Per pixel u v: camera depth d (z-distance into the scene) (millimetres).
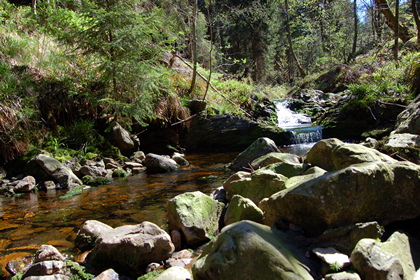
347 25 22734
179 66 11648
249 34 23156
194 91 10180
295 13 23406
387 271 1681
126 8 6676
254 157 6203
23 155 5945
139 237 2691
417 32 13234
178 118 8734
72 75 7742
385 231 2221
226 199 3836
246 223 2039
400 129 5859
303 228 2342
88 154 6582
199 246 2984
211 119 9133
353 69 15031
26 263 2709
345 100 10812
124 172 6238
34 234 3377
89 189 5199
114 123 7312
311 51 26641
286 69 30234
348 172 2238
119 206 4242
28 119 6301
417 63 9523
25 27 9062
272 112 12141
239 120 9188
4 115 5914
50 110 6828
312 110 13047
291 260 1822
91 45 6699
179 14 10734
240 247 1791
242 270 1725
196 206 3191
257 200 3469
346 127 9773
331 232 2123
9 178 5609
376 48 15227
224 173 6051
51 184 5355
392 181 2332
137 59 7242
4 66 6488
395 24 12453
